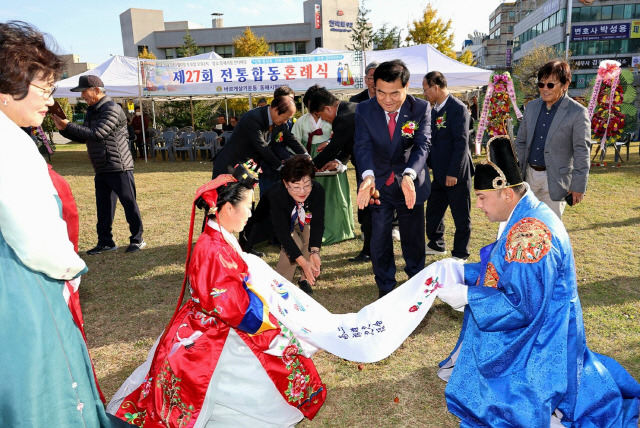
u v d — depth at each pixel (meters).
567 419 2.48
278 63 12.73
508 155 2.49
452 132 4.85
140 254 5.84
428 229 5.57
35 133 15.91
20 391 1.78
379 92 3.44
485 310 2.43
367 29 29.80
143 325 3.96
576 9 53.44
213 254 2.43
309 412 2.71
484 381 2.49
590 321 3.75
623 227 6.38
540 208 2.50
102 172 5.62
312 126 5.75
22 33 1.79
